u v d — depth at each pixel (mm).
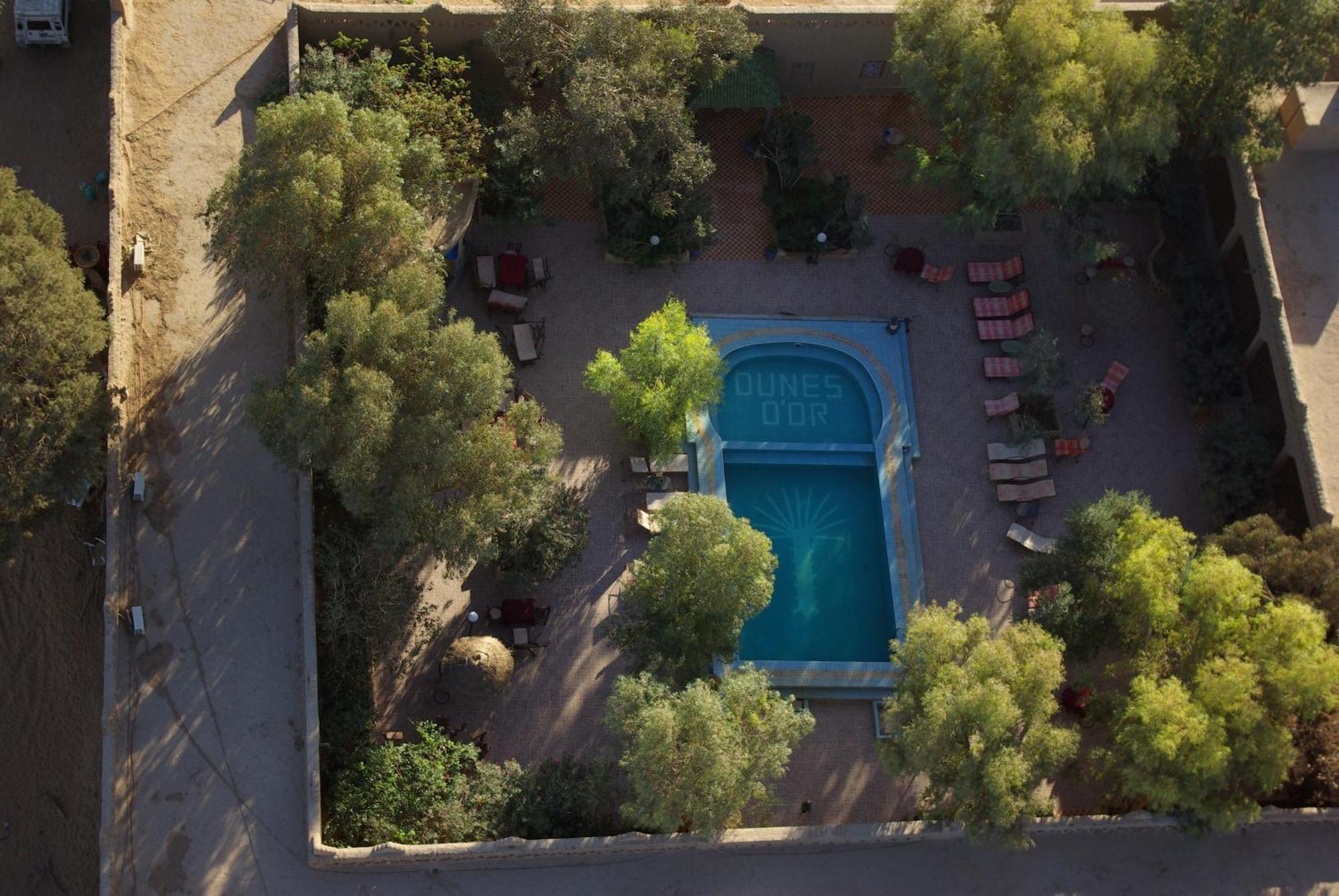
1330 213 50281
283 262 41938
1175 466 49562
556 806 41500
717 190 51969
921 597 47250
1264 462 47500
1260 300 48312
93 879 43250
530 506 42938
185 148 48062
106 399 42312
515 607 45094
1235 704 39594
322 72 46312
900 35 47531
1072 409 49750
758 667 45844
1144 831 43188
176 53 49312
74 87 50375
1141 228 52281
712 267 51094
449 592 45844
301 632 42719
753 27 50469
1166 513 48906
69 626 45031
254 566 43312
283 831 40719
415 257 43000
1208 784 40188
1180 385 50562
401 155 43344
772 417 49750
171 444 44375
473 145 46344
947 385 50312
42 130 49812
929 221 52375
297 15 49000
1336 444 47250
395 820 40812
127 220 46781
